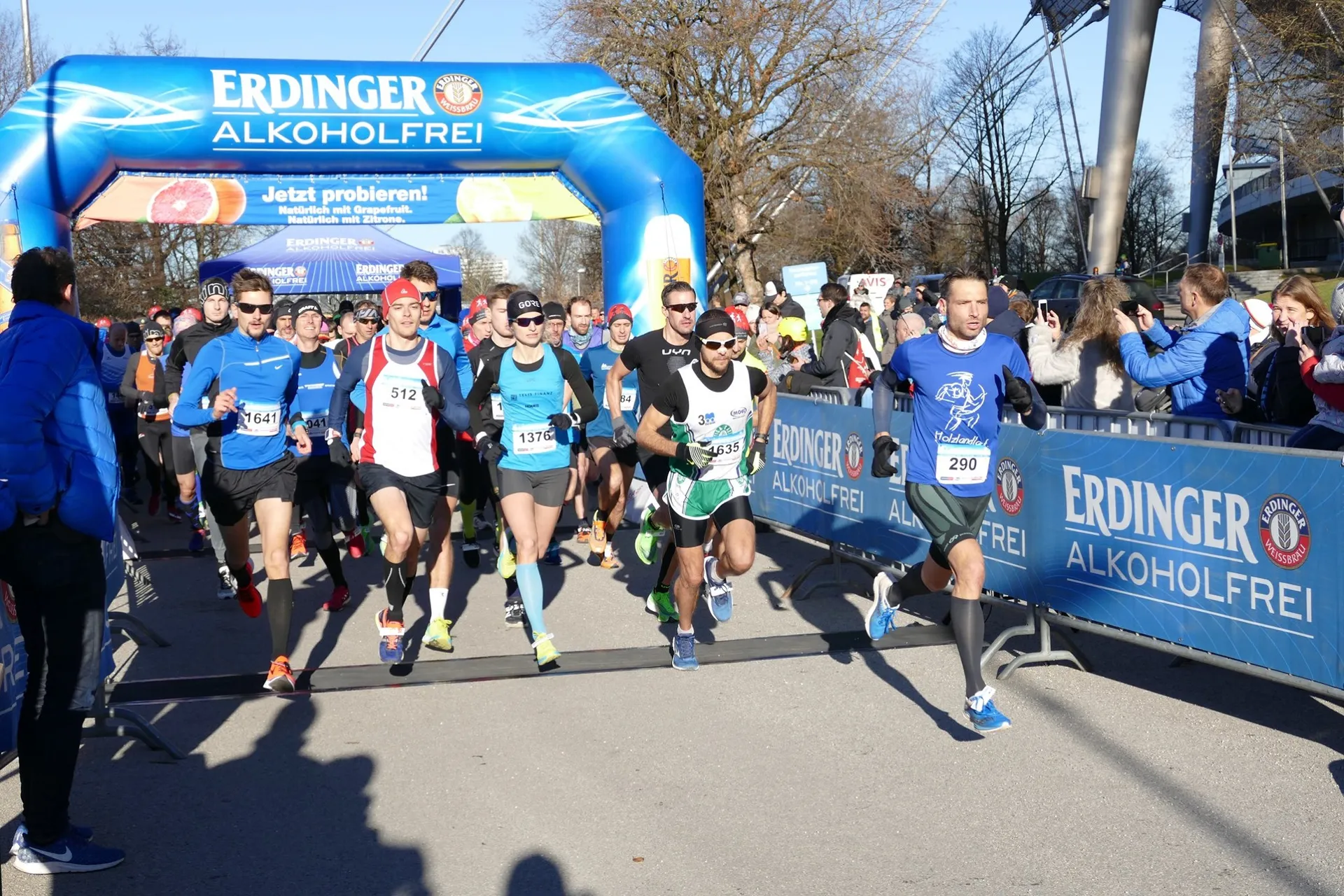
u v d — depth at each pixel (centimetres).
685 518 551
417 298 564
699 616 691
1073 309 2339
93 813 418
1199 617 477
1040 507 556
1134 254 6450
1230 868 355
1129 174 3556
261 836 395
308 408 754
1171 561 488
